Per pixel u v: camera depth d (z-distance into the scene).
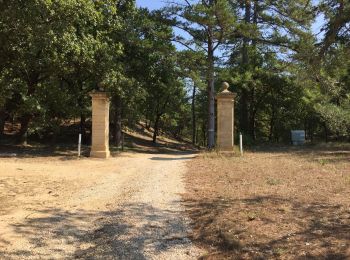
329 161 15.80
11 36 12.09
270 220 7.11
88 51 21.41
